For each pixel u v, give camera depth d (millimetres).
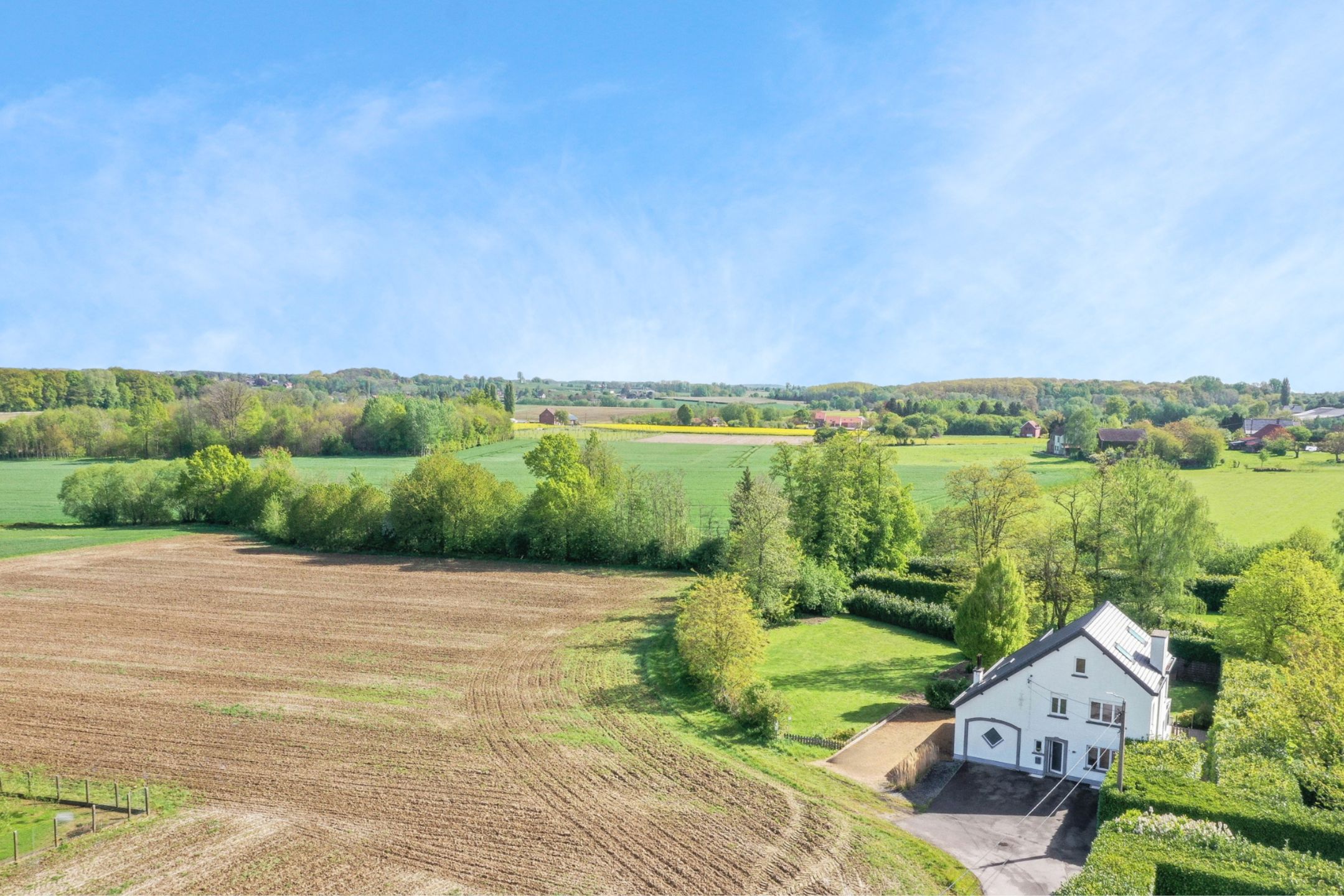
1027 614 47562
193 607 62344
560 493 81750
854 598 63625
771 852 27875
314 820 29844
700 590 46500
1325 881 21672
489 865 26891
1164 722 37875
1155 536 50438
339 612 61281
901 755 37469
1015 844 29312
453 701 42875
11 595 65750
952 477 62250
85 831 29047
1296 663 34406
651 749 36719
